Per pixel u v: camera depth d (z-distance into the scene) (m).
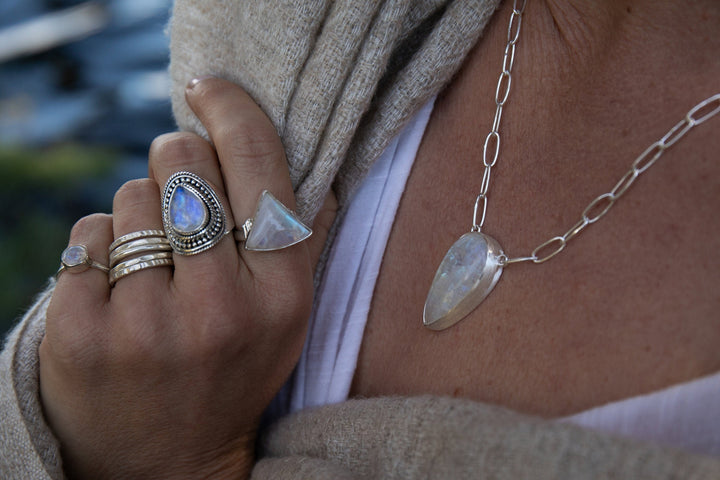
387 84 0.38
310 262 0.37
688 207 0.33
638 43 0.34
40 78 1.04
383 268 0.38
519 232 0.35
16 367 0.38
